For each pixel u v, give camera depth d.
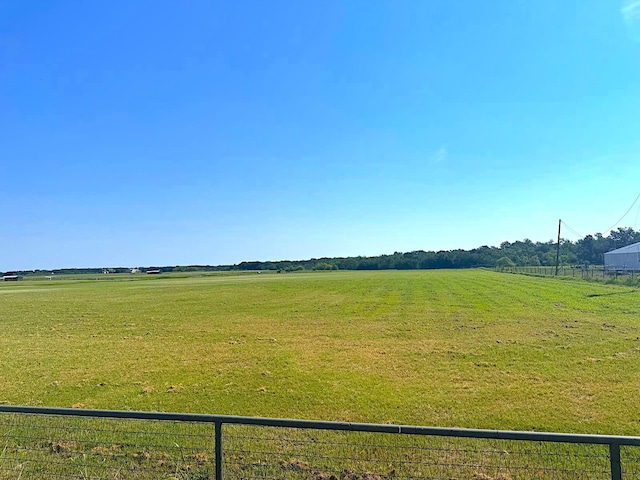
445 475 5.86
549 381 11.48
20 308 35.28
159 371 13.87
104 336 21.05
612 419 8.70
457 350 15.73
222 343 18.50
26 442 6.98
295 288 54.12
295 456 6.41
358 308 30.53
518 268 100.88
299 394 11.03
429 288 48.34
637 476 5.80
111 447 6.84
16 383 12.84
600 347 15.20
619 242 123.69
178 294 48.41
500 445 6.91
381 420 9.06
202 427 7.87
